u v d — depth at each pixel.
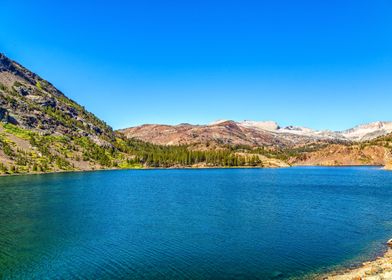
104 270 47.38
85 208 95.62
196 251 55.38
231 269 47.72
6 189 144.00
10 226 72.25
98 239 62.28
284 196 125.62
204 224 74.56
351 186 169.62
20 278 44.72
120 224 74.38
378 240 61.22
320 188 158.75
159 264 49.56
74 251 55.31
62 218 80.62
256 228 70.69
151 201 110.94
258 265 49.12
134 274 46.00
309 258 52.00
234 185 175.25
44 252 54.81
